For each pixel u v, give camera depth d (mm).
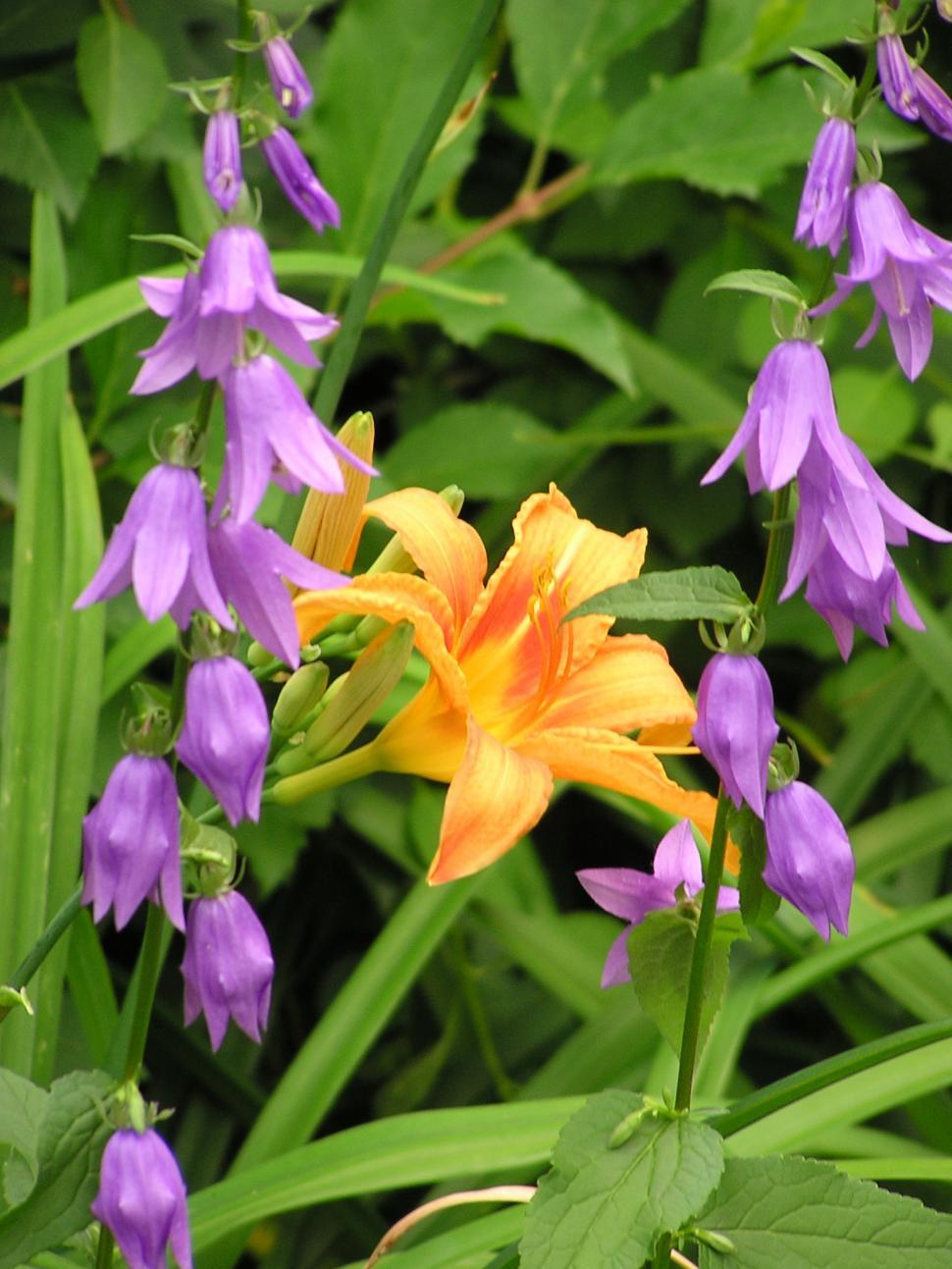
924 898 1654
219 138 857
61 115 1489
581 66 1701
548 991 1694
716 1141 926
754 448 894
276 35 862
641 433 1703
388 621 1007
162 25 1570
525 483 1715
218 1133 1520
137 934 1680
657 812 1536
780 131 1623
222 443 1447
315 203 868
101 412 1525
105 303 1293
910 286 880
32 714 1160
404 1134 1138
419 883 1440
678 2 1683
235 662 874
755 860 915
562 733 1009
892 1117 1625
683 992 959
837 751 1704
